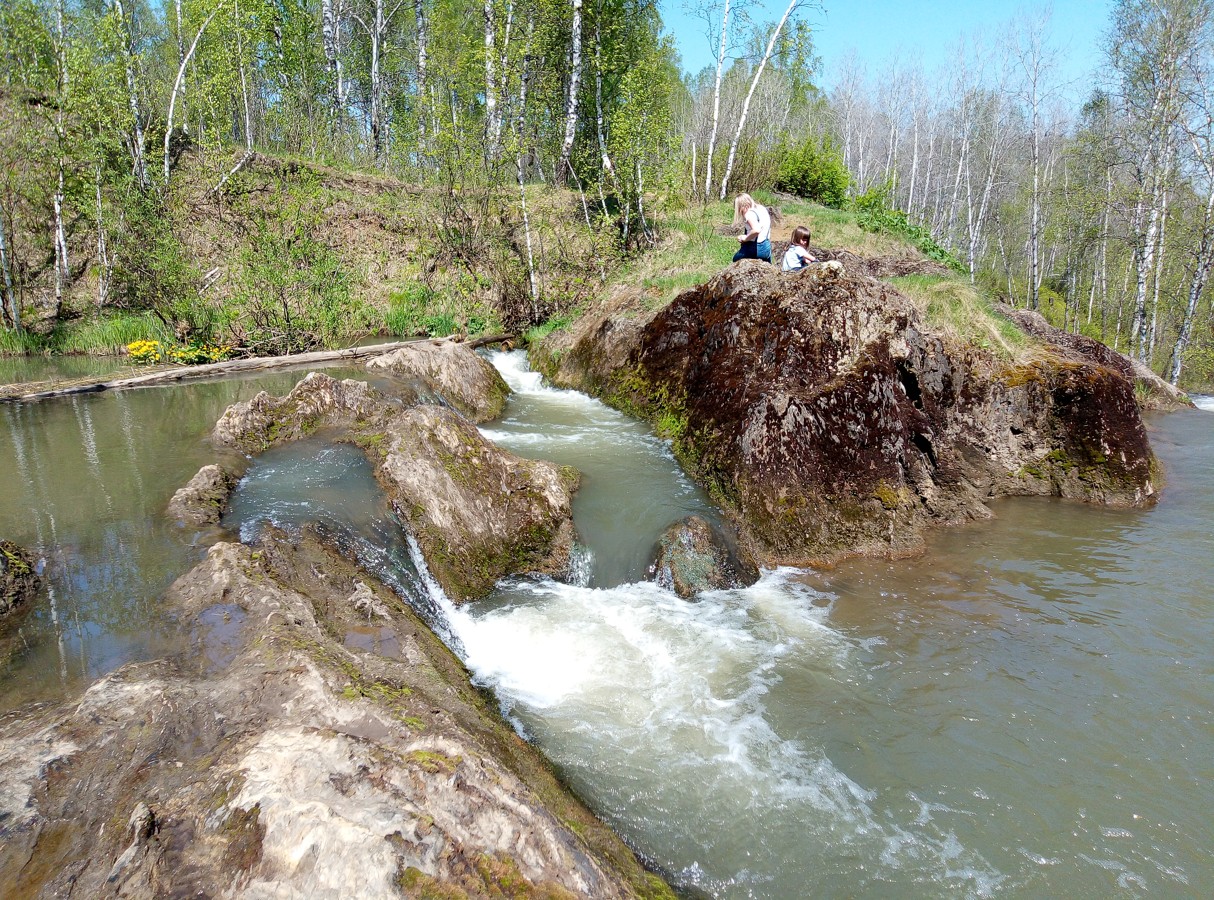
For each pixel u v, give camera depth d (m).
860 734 4.21
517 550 6.11
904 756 4.04
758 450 7.02
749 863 3.32
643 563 6.12
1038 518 7.79
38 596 4.13
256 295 12.35
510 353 13.52
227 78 17.25
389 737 2.87
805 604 5.79
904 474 7.46
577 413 10.04
